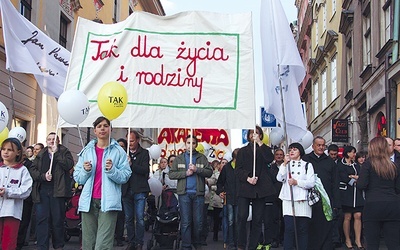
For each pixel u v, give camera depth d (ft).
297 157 24.45
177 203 32.30
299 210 23.62
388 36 50.42
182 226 26.89
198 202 27.09
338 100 76.33
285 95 25.44
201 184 27.20
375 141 21.20
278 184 31.68
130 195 28.12
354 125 63.62
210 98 26.53
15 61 29.78
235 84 26.61
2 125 26.05
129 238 28.25
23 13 52.60
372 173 21.06
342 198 31.55
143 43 26.96
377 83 52.06
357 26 62.80
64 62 32.32
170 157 39.04
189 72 26.73
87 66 26.96
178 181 27.25
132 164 27.84
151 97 26.55
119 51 26.94
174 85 26.66
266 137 32.99
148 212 41.65
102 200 18.72
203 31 26.99
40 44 31.65
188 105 26.50
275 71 25.21
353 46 65.05
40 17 56.13
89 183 19.16
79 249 31.12
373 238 20.95
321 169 26.96
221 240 40.16
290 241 23.72
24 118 52.90
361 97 59.62
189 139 27.25
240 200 25.84
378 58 51.83
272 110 25.31
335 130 64.18
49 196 25.86
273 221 33.55
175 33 27.04
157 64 26.81
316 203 25.22
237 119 26.35
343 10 67.21
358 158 34.60
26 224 29.58
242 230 25.81
